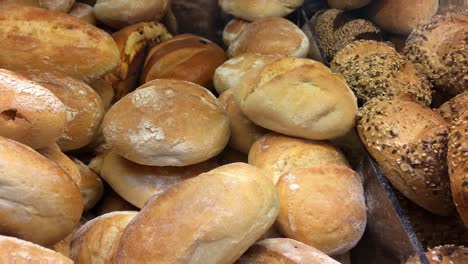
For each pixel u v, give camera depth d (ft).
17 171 0.84
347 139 1.29
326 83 1.17
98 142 1.39
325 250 1.07
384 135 1.18
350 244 1.09
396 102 1.24
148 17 1.69
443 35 1.42
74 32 1.32
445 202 1.15
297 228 1.06
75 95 1.28
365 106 1.26
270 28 1.61
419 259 0.94
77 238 1.07
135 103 1.23
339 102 1.18
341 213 1.07
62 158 1.12
